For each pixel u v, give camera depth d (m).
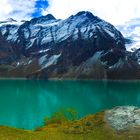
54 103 187.50
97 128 48.03
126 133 45.28
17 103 189.12
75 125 51.09
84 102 189.00
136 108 51.50
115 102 184.25
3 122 118.00
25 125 110.44
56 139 43.16
